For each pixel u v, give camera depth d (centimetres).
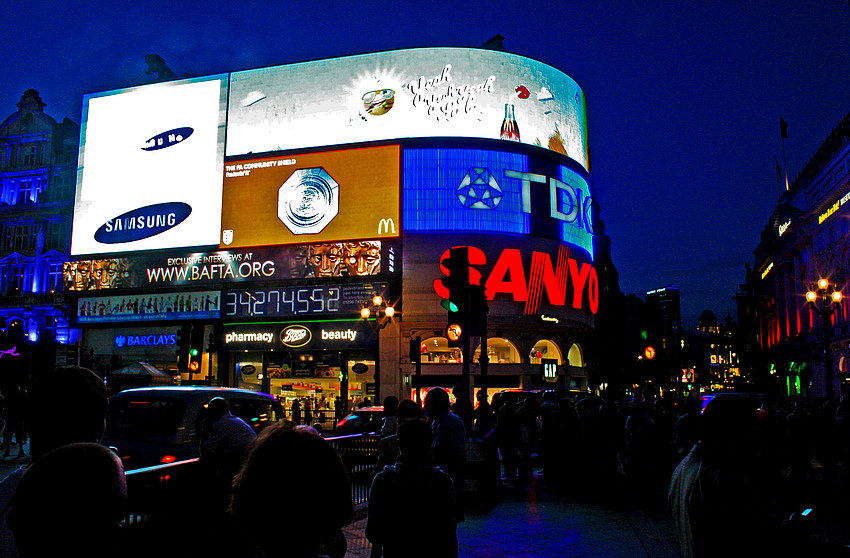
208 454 717
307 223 4469
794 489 1367
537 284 4378
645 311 2042
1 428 1717
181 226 4681
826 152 5531
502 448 1566
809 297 2986
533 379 4369
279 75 4725
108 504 218
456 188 4378
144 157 4847
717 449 372
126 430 1053
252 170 4628
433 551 441
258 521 208
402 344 4294
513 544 911
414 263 4328
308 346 4403
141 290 4725
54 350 4866
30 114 5509
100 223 4853
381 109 4525
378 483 455
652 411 1445
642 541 928
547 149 4584
